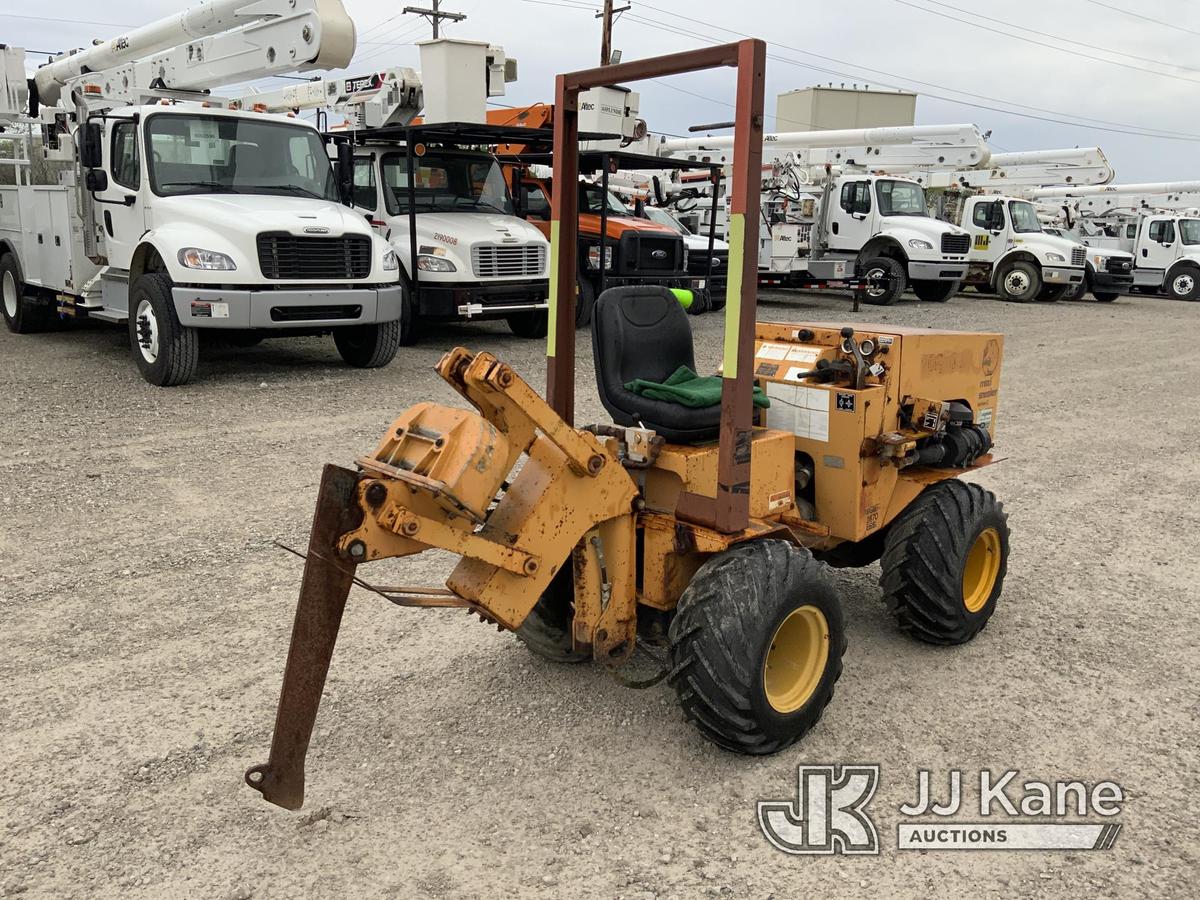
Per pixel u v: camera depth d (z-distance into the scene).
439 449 2.85
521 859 2.92
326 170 10.73
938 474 4.35
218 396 9.02
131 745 3.47
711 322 16.22
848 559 4.85
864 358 3.95
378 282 9.96
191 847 2.95
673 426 3.56
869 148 21.16
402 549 2.86
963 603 4.28
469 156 12.88
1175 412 10.34
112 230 10.09
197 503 6.02
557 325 3.83
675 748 3.55
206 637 4.30
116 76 12.16
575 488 3.25
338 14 9.35
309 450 7.25
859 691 4.02
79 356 11.09
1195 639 4.63
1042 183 24.88
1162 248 27.14
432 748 3.52
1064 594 5.18
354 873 2.85
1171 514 6.67
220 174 9.94
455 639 4.41
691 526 3.45
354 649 4.29
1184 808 3.27
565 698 3.89
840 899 2.79
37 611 4.50
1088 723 3.81
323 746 3.52
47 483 6.31
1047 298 24.17
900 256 20.89
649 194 19.12
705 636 3.24
